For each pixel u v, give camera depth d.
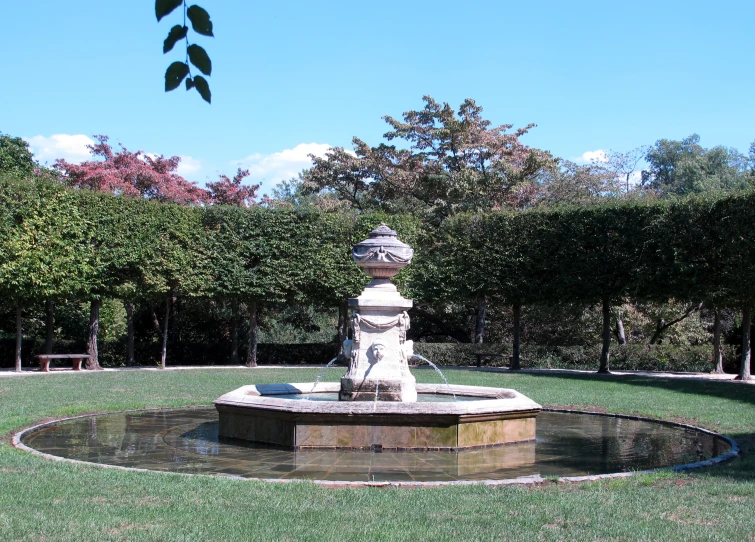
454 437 9.57
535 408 10.55
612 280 24.95
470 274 27.05
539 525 5.71
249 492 6.70
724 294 22.41
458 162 35.59
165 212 25.84
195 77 3.86
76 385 18.20
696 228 22.94
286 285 27.22
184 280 26.00
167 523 5.64
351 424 9.54
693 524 5.77
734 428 11.86
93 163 33.62
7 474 7.34
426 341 38.88
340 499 6.48
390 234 11.59
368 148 37.03
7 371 23.72
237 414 10.40
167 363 30.16
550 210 26.09
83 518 5.72
